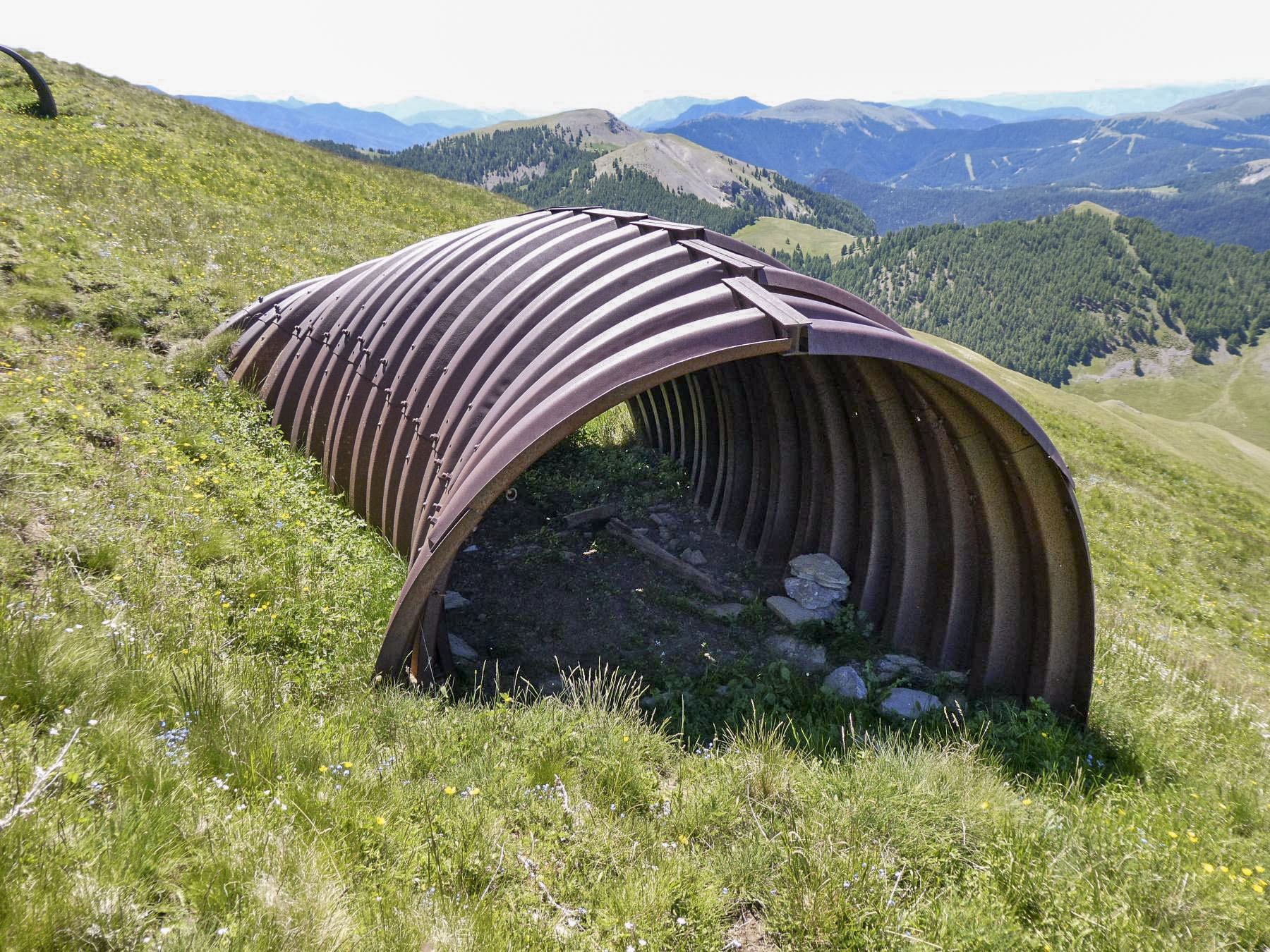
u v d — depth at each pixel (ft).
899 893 13.58
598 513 32.68
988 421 21.30
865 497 27.48
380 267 34.99
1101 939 12.84
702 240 26.78
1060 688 23.49
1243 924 13.67
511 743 16.57
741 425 32.40
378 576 23.39
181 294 38.68
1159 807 18.43
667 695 21.16
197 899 9.70
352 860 11.57
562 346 21.71
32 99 73.36
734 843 14.34
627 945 11.36
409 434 25.88
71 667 13.08
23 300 32.14
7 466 20.80
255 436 30.66
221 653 17.17
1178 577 53.67
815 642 25.67
